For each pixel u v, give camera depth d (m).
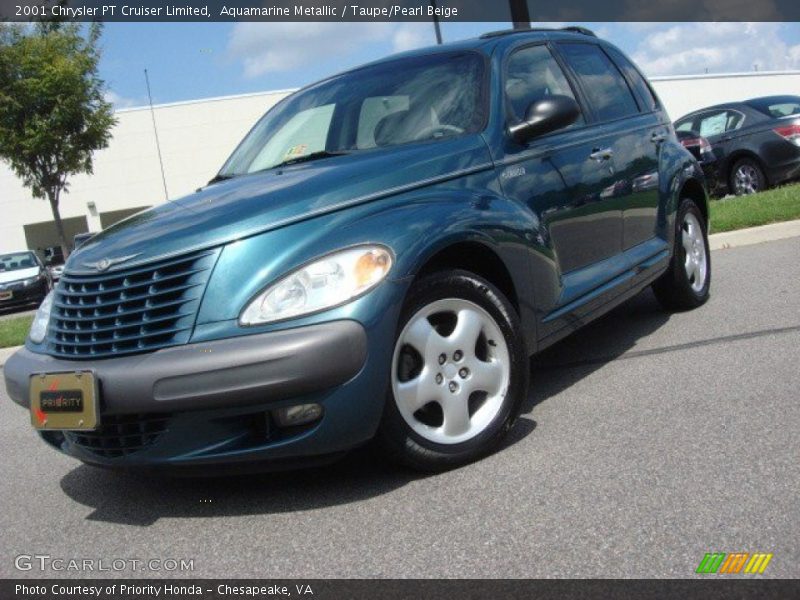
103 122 23.41
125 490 3.76
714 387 4.03
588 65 5.18
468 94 4.15
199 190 4.12
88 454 3.36
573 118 4.08
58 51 22.77
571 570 2.44
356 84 4.60
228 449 3.08
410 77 4.41
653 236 5.34
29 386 3.40
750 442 3.25
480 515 2.91
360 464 3.59
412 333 3.27
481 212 3.60
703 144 13.16
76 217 43.47
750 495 2.78
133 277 3.24
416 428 3.28
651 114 5.63
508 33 4.69
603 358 4.91
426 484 3.27
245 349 2.97
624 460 3.23
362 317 3.03
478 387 3.46
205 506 3.38
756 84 45.66
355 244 3.14
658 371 4.46
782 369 4.17
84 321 3.31
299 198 3.31
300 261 3.10
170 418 3.09
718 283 6.69
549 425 3.79
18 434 5.14
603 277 4.54
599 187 4.62
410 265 3.19
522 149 4.09
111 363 3.15
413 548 2.72
